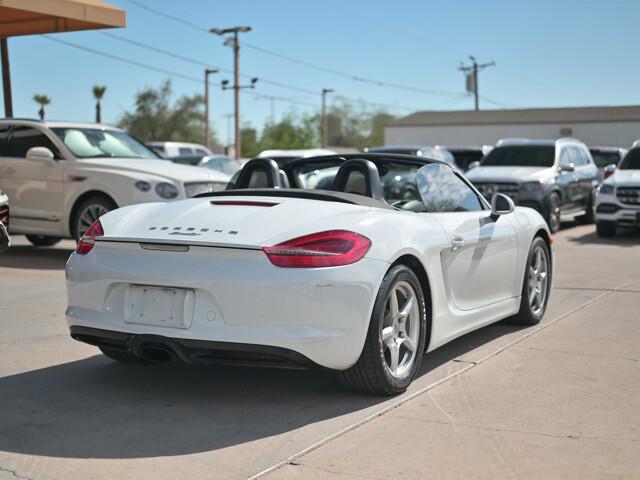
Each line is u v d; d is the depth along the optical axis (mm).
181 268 4164
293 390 4641
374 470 3436
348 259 4152
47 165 10500
